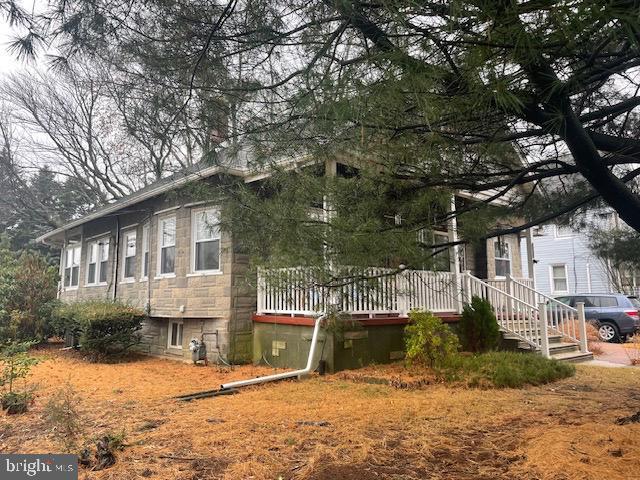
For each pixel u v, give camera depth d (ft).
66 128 68.90
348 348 24.90
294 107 11.28
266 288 18.19
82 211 78.79
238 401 18.69
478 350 29.45
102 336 31.91
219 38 10.80
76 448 12.57
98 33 10.23
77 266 49.80
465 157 12.26
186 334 31.94
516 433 13.71
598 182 10.96
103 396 20.08
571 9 6.03
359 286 13.47
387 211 12.85
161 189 30.86
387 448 12.57
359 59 9.11
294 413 16.46
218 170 14.78
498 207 16.08
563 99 8.89
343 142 11.71
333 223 12.19
